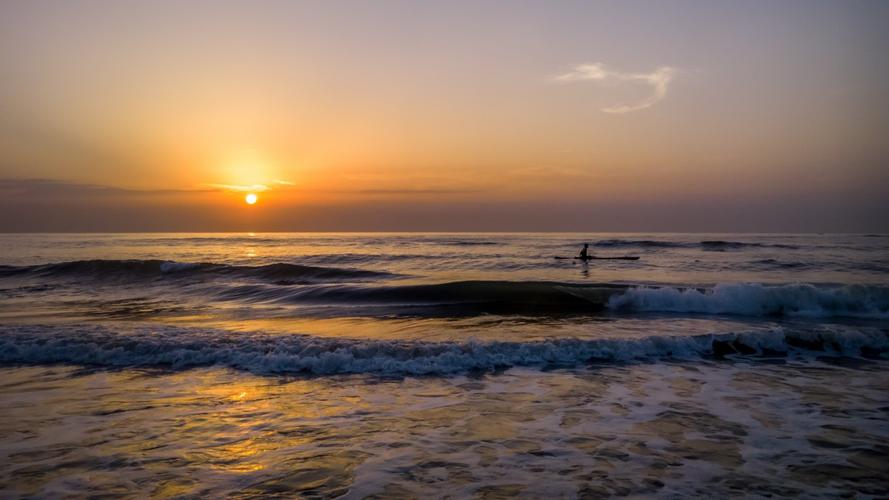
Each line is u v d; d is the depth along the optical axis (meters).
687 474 4.43
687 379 7.50
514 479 4.34
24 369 7.96
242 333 9.77
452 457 4.82
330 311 14.39
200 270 24.69
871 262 33.69
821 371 7.97
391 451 4.97
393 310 14.55
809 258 37.75
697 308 14.47
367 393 6.88
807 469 4.52
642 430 5.51
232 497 4.04
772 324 12.10
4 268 25.39
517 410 6.18
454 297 16.09
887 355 8.96
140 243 76.06
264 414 6.05
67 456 4.82
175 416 5.96
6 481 4.30
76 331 9.85
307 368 8.04
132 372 7.84
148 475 4.43
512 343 8.83
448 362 8.24
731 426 5.62
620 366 8.27
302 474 4.46
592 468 4.56
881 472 4.46
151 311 14.52
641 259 37.38
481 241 77.94
